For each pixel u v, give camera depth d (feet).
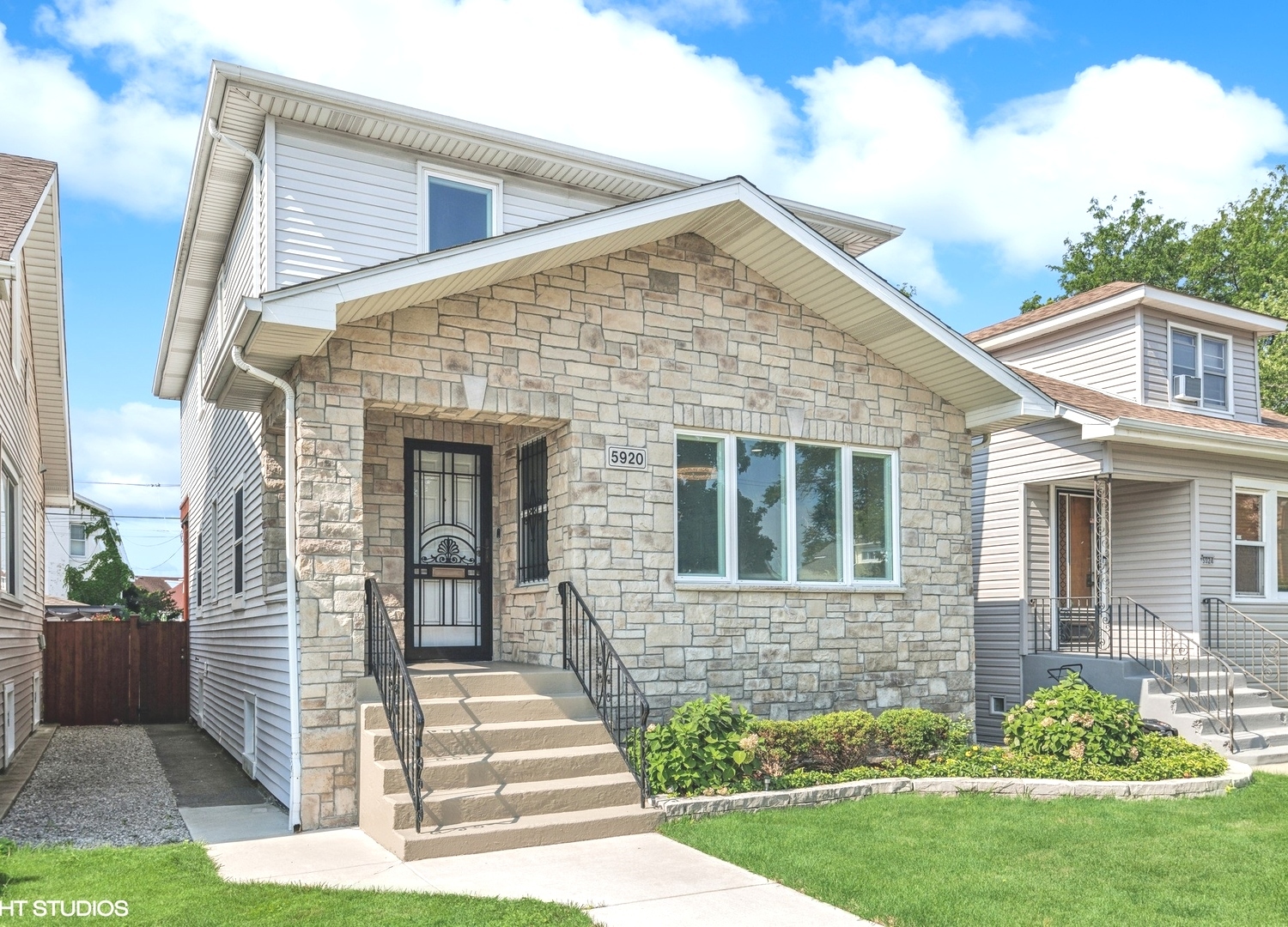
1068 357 52.01
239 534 40.55
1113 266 96.02
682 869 21.21
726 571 33.19
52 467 63.05
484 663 33.19
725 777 27.12
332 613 26.43
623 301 32.04
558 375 30.55
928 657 36.73
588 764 26.02
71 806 30.63
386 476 33.27
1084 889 19.74
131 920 17.02
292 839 24.29
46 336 51.03
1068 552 47.55
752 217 32.32
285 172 34.50
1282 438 47.85
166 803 30.94
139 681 61.36
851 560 35.83
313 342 25.91
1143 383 48.01
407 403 28.07
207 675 52.70
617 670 29.04
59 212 41.98
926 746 31.32
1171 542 45.73
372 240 35.94
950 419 38.52
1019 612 45.39
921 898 19.03
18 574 44.55
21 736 46.57
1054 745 31.71
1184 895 19.43
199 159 37.09
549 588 31.24
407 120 35.27
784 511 34.76
